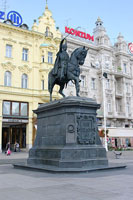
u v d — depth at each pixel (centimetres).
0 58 3322
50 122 1277
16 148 3381
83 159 1099
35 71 3634
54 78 1361
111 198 594
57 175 964
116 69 4850
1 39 3362
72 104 1154
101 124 4281
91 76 4362
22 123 3509
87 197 607
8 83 3381
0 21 3478
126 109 4809
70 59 1278
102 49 4525
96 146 1181
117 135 3228
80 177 910
